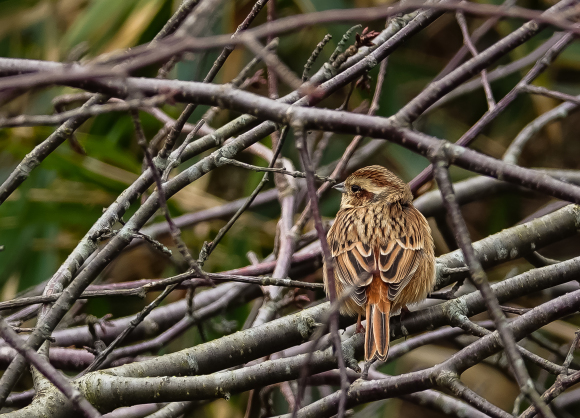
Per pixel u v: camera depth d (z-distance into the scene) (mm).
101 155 11234
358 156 12289
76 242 12156
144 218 6309
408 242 7238
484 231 13844
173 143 6418
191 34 4629
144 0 11172
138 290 6281
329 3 11656
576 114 13984
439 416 12766
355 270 7027
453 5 4098
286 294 9531
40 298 5906
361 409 12211
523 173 4309
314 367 6379
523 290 6879
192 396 5898
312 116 4395
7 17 11914
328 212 12547
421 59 13383
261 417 8148
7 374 5414
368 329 6605
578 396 10203
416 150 4359
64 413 5602
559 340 12234
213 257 12156
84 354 8266
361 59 6789
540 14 4184
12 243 11055
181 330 8523
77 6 12094
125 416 8312
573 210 7766
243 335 6605
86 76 3818
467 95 13445
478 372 12430
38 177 11641
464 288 9781
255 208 12242
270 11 7824
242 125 6844
